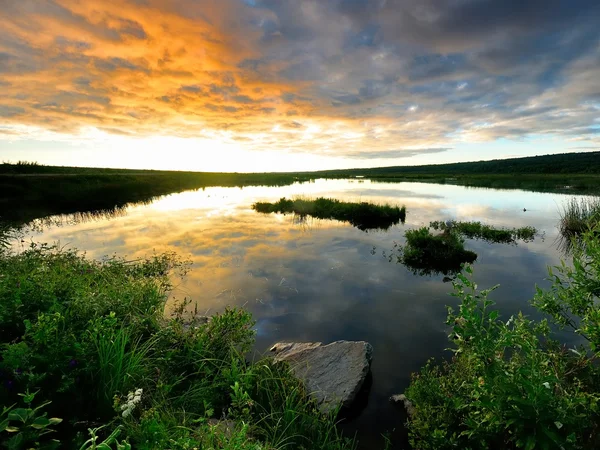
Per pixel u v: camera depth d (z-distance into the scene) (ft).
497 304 21.76
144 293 17.72
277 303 22.41
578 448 6.45
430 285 26.03
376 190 129.18
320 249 36.60
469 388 9.78
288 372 13.55
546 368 8.82
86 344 9.91
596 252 8.68
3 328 10.35
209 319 18.15
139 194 96.53
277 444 9.44
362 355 15.49
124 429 8.18
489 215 60.34
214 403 11.30
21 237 39.09
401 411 12.81
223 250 35.14
